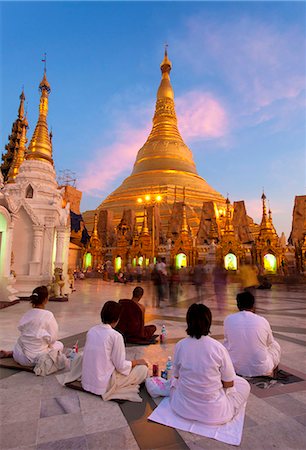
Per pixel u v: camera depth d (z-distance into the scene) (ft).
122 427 10.59
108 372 13.20
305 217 128.98
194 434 10.14
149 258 134.72
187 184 189.57
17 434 10.05
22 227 52.54
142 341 22.09
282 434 10.26
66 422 10.88
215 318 33.17
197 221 154.61
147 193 182.19
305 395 13.42
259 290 76.28
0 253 42.24
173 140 220.43
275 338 24.23
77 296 53.93
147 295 57.93
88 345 13.56
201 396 10.74
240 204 149.18
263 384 14.44
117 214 181.16
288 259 111.86
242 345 15.42
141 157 220.64
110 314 13.82
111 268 130.72
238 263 112.16
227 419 10.65
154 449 9.34
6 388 13.83
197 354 11.01
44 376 15.34
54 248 55.31
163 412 11.43
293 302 49.57
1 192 43.01
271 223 114.62
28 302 43.60
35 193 57.06
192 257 121.29
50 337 16.55
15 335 23.43
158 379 13.96
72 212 153.07
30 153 66.85
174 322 30.53
